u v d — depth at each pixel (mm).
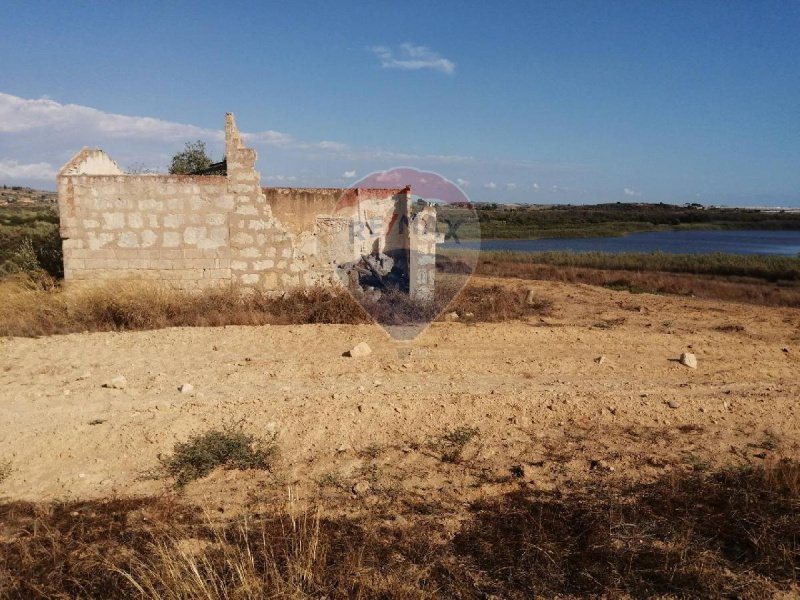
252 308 11680
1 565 3998
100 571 3971
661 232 88125
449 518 4656
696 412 6746
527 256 31625
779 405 6984
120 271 12070
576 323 12148
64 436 5754
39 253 14227
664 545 4336
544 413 6582
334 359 8578
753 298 18078
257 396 6914
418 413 6445
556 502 4887
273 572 3848
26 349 8922
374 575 3967
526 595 3865
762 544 4285
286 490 5039
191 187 12031
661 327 11883
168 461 5414
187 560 3836
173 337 9758
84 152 12633
